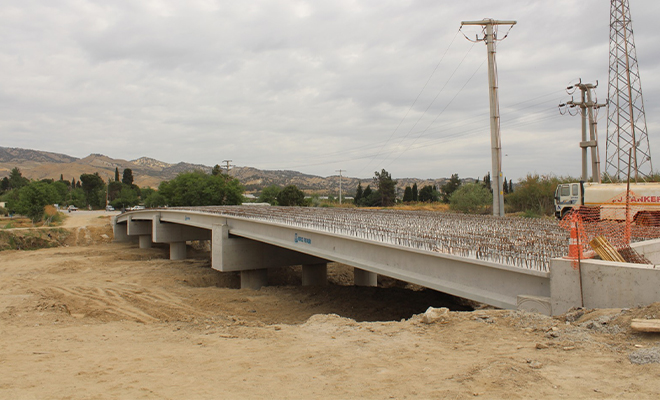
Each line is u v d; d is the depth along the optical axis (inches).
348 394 281.1
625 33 1704.0
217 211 1502.2
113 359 440.5
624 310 352.8
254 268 1250.0
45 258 1903.3
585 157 1740.9
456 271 558.3
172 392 319.6
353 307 927.7
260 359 386.9
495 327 393.1
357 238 740.0
